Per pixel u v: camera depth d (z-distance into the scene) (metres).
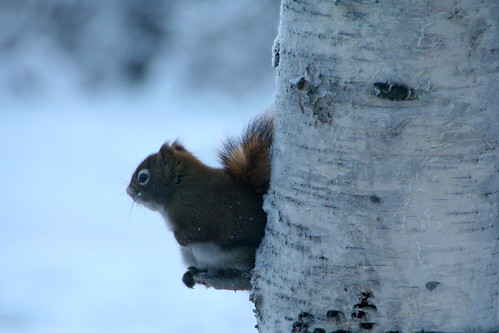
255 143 7.51
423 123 5.64
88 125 25.56
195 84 27.94
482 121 5.68
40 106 27.08
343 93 5.79
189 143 22.20
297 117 6.09
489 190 5.82
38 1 29.61
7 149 24.02
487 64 5.62
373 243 5.87
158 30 29.14
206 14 29.03
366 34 5.65
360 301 5.98
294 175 6.16
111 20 29.55
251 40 28.25
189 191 7.82
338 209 5.94
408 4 5.52
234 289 7.63
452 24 5.52
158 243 18.34
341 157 5.88
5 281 15.88
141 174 8.28
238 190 7.52
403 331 5.93
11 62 28.94
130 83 28.69
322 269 6.07
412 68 5.59
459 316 5.93
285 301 6.31
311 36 5.91
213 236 7.60
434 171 5.70
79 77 28.88
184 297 15.36
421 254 5.81
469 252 5.85
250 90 27.67
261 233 7.40
